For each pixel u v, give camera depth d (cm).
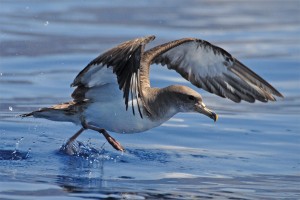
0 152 1341
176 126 1602
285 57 2214
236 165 1344
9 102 1730
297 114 1730
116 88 1217
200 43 1359
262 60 2181
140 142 1480
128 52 1075
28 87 1862
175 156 1385
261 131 1584
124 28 2591
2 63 2077
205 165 1336
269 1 3338
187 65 1416
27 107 1692
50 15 2781
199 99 1297
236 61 1373
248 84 1391
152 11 2964
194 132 1563
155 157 1371
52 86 1878
